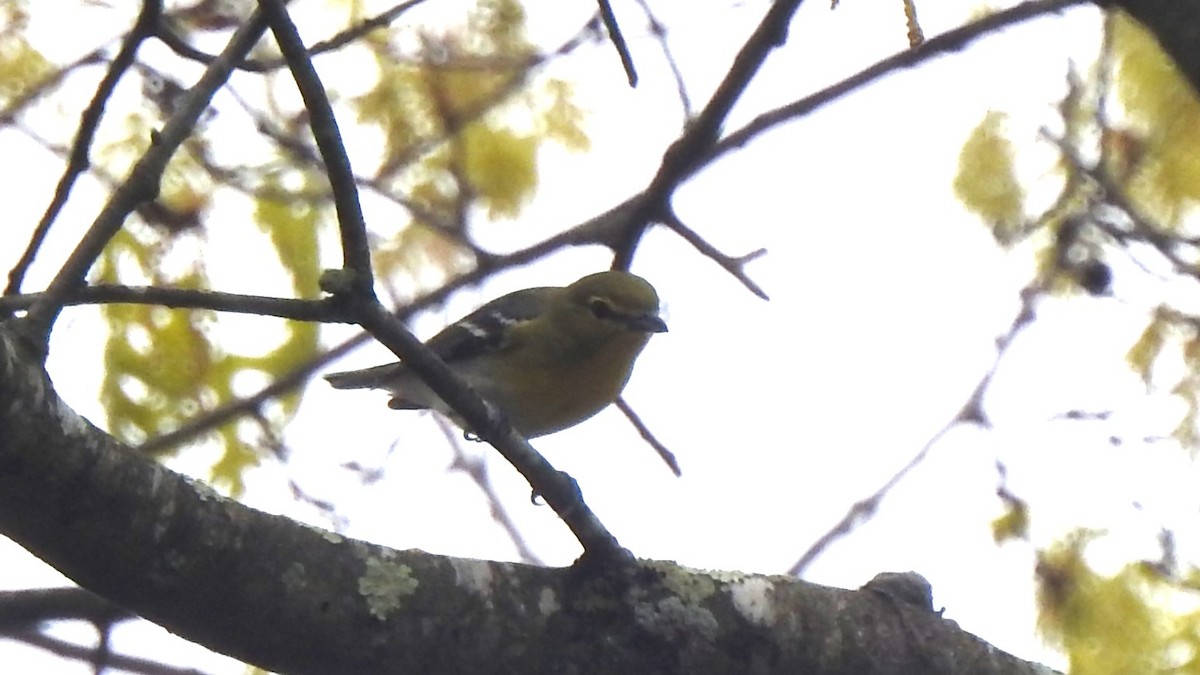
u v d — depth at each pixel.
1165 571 11.59
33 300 7.14
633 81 9.49
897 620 8.38
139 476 6.73
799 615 8.13
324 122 6.98
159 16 8.95
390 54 12.36
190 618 7.03
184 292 7.07
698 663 7.80
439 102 12.36
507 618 7.51
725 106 12.19
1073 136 12.55
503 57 12.45
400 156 12.41
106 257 11.42
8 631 9.79
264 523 7.13
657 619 7.76
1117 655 11.34
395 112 12.34
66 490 6.53
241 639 7.13
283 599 7.07
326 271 7.18
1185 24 8.75
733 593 8.02
